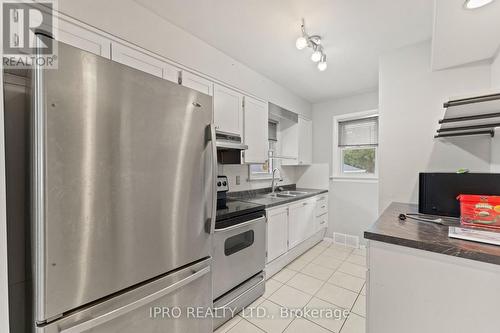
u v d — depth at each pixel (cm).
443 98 191
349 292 217
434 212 153
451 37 144
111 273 97
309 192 340
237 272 188
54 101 81
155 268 112
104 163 94
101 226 93
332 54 223
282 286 229
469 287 92
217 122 218
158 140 113
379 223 134
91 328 92
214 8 161
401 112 210
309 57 233
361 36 192
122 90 99
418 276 103
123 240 100
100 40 139
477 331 91
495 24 129
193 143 130
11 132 92
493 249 91
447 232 115
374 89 326
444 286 98
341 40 199
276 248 251
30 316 91
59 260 83
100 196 93
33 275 82
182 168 124
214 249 168
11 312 93
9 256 92
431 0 149
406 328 107
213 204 140
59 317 84
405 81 208
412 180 205
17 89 94
